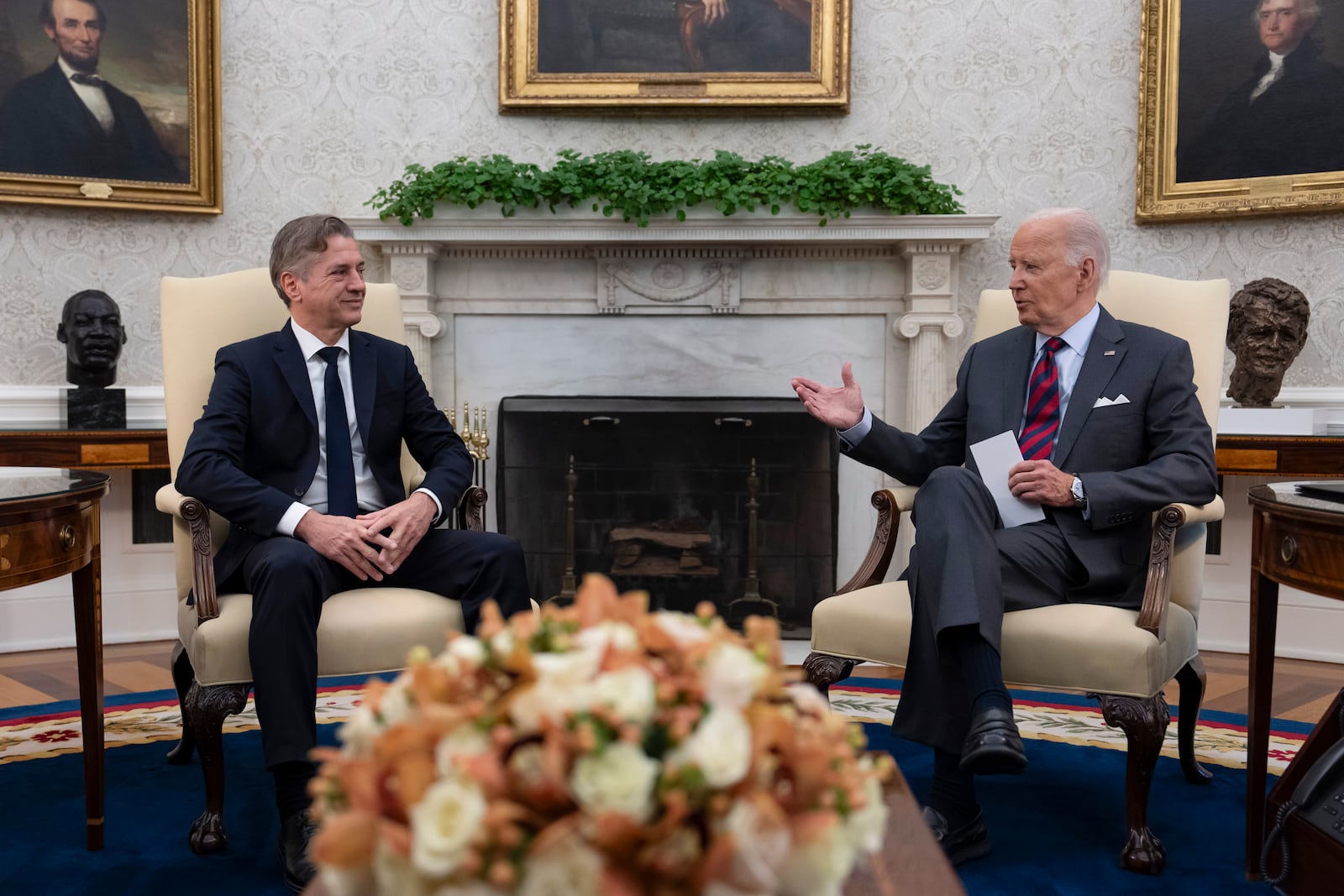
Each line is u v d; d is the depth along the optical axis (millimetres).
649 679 763
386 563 2230
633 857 718
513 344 4391
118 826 2273
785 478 4250
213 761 2129
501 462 4262
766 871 727
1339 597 1760
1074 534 2250
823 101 4352
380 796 761
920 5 4410
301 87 4379
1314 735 2021
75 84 4039
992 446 2367
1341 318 4027
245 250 4359
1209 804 2465
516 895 696
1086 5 4316
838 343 4363
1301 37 3955
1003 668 2109
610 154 4176
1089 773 2688
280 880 2006
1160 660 2043
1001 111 4391
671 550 4238
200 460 2219
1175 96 4152
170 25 4152
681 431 4242
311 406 2400
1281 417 3609
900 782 1268
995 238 4418
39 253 4086
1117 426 2352
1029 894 1960
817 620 2309
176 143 4191
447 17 4438
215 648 2078
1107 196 4344
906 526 4418
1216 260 4219
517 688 773
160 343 4266
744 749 733
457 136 4461
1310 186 3965
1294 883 1890
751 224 4137
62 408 4035
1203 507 2230
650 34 4398
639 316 4367
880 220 4121
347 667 2100
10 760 2709
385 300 2760
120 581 4176
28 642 4047
